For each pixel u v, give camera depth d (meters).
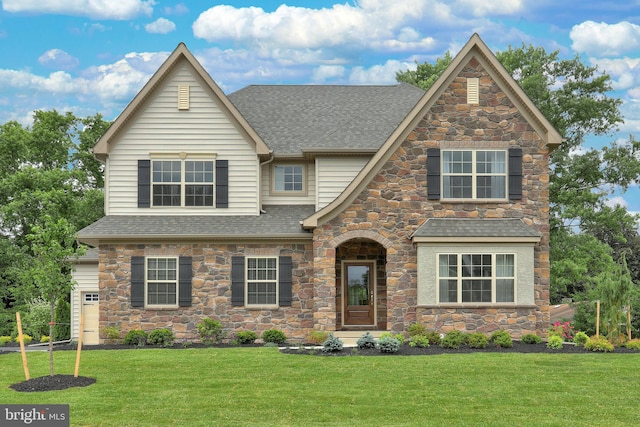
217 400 14.96
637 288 30.53
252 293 25.27
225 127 26.25
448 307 23.62
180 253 25.11
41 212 39.12
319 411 14.12
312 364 18.77
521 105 24.66
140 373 17.75
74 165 44.75
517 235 23.62
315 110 29.69
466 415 13.85
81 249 16.59
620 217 37.94
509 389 15.96
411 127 24.61
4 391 15.84
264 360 19.38
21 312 35.97
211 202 26.22
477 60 24.70
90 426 13.09
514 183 24.56
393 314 24.22
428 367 18.31
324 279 24.38
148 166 26.03
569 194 38.12
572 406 14.57
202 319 24.98
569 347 22.33
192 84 26.22
